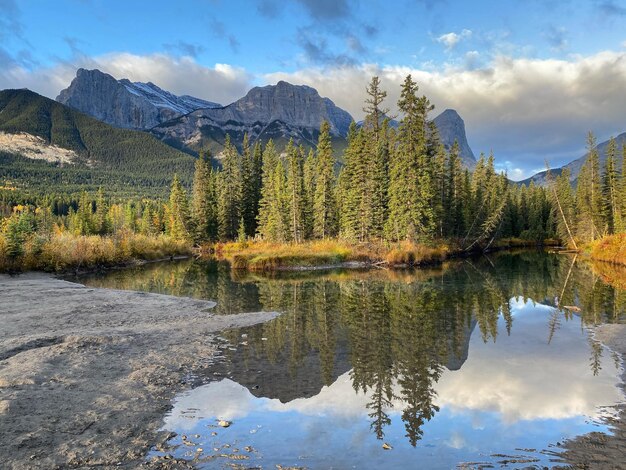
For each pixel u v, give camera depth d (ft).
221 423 28.96
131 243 179.83
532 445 26.86
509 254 208.54
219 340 51.52
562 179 308.60
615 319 62.90
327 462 24.48
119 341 47.14
